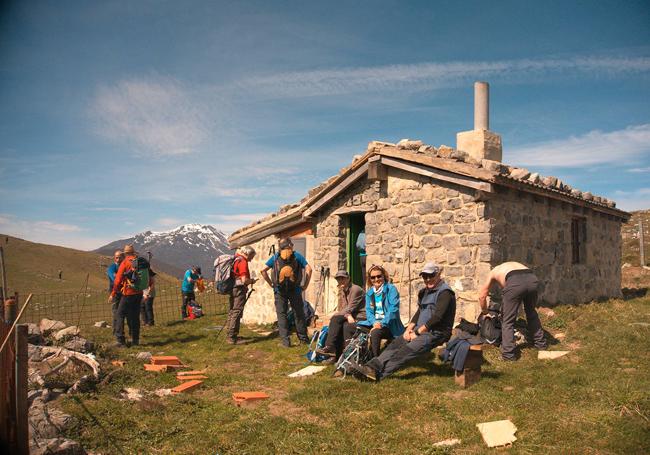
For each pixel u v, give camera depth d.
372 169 10.76
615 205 14.20
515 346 7.50
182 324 14.05
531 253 10.20
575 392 5.66
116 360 8.21
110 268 11.51
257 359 8.88
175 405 6.02
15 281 34.38
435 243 9.84
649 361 6.69
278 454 4.70
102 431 5.11
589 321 9.10
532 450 4.41
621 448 4.26
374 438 4.92
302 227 13.68
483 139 11.18
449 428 4.99
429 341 6.59
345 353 7.14
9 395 4.03
